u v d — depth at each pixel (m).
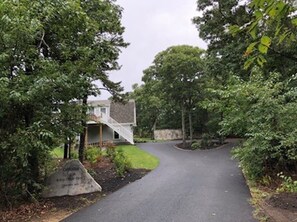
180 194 8.55
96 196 8.63
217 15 16.59
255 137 9.14
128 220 6.20
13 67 7.09
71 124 7.97
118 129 30.39
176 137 39.00
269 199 7.27
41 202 7.80
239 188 9.20
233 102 10.21
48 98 7.49
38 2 7.12
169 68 27.30
